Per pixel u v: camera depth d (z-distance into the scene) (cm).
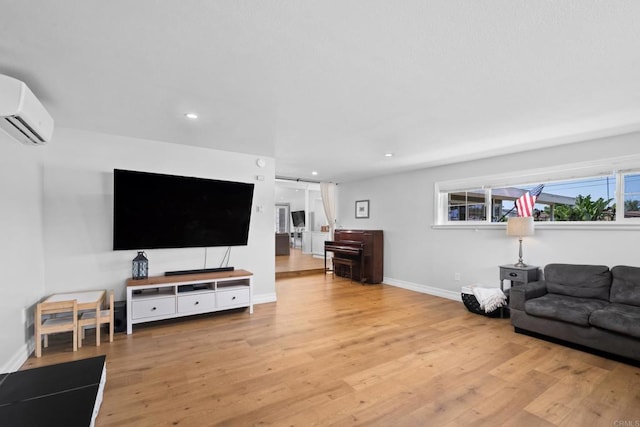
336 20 142
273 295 452
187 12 137
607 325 256
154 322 351
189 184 364
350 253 605
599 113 259
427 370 242
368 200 643
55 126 308
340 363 253
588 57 173
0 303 216
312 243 973
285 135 332
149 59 178
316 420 180
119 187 322
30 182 270
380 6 132
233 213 403
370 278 587
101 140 332
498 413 188
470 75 196
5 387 172
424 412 189
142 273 345
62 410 152
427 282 517
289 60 179
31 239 271
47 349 273
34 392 167
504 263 415
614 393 210
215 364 249
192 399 200
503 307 374
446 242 489
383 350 279
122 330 318
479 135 324
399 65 184
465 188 464
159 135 338
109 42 161
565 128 300
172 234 365
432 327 342
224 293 373
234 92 223
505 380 227
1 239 218
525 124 289
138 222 340
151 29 150
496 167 425
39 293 290
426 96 228
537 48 164
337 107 250
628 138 315
